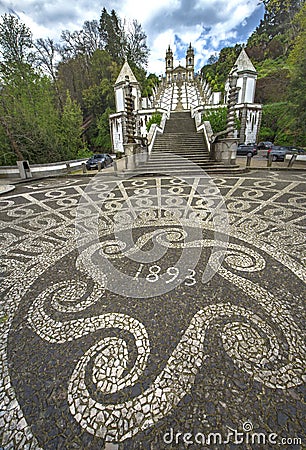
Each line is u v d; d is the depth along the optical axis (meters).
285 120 23.94
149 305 2.28
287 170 11.03
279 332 1.93
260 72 33.75
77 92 36.47
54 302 2.36
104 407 1.42
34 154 16.19
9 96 15.69
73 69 35.97
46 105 19.52
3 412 1.40
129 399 1.45
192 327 2.00
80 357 1.74
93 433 1.29
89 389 1.52
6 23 17.06
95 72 35.16
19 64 17.66
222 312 2.16
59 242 3.82
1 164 15.30
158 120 19.17
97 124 32.84
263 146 22.41
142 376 1.59
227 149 11.27
